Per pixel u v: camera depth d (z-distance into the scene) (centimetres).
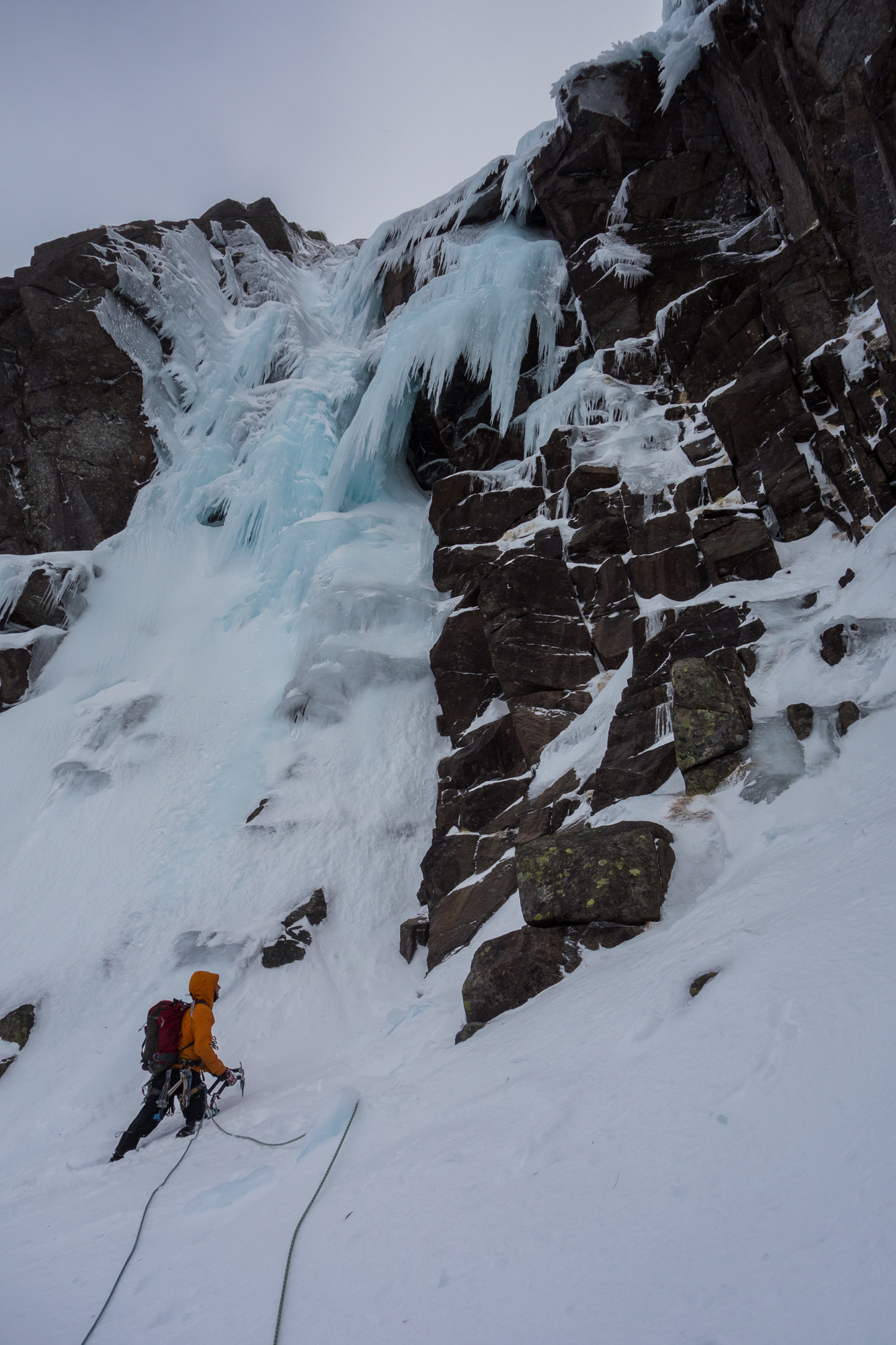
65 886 900
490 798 798
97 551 1361
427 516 1318
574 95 1192
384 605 1100
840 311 821
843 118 749
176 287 1589
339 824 906
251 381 1581
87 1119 643
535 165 1265
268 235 1912
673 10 1213
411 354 1258
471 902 704
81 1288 256
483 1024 452
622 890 445
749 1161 163
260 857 879
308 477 1376
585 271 1180
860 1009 189
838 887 279
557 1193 186
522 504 1022
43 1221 386
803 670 599
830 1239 131
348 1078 495
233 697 1106
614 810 560
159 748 1039
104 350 1459
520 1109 249
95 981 785
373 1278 184
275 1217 256
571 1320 140
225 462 1462
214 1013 737
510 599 886
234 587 1302
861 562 675
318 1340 167
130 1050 707
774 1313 122
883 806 360
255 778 977
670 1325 129
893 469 712
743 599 738
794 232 970
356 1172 261
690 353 1034
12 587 1262
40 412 1413
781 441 834
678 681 570
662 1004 268
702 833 484
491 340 1223
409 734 991
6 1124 664
